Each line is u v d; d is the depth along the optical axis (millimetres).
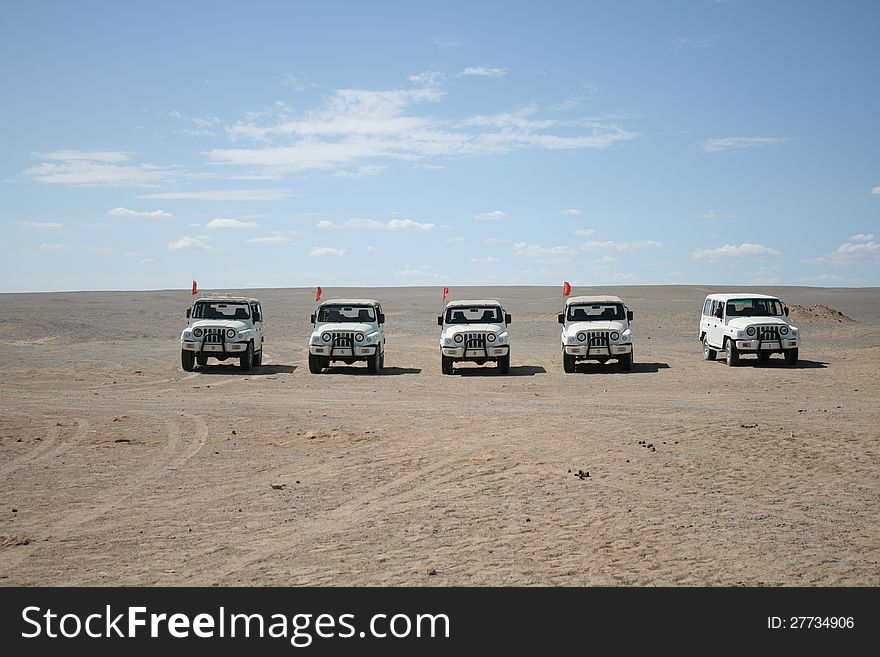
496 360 25250
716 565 7477
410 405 18000
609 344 24891
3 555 7836
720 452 12430
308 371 26219
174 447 13141
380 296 95438
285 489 10383
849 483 10523
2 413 16500
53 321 47969
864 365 25891
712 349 28266
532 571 7363
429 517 9055
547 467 11508
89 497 9984
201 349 25375
